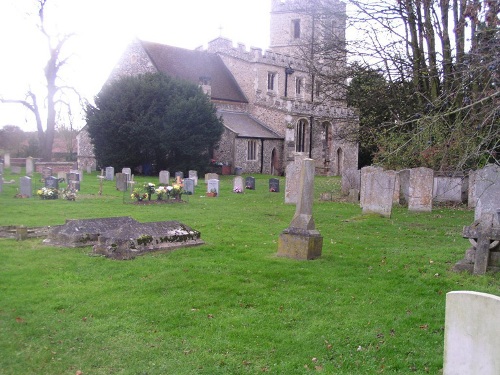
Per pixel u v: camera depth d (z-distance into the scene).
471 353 5.53
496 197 14.63
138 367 6.52
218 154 47.88
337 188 33.38
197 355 6.84
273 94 52.03
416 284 9.99
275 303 8.77
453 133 10.82
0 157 48.72
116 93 41.44
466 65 12.54
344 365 6.72
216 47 55.81
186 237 12.62
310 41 45.22
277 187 29.47
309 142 52.91
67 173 30.20
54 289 9.10
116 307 8.37
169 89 41.56
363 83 25.47
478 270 10.45
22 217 16.62
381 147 20.62
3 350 6.81
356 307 8.66
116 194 25.31
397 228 16.25
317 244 11.76
